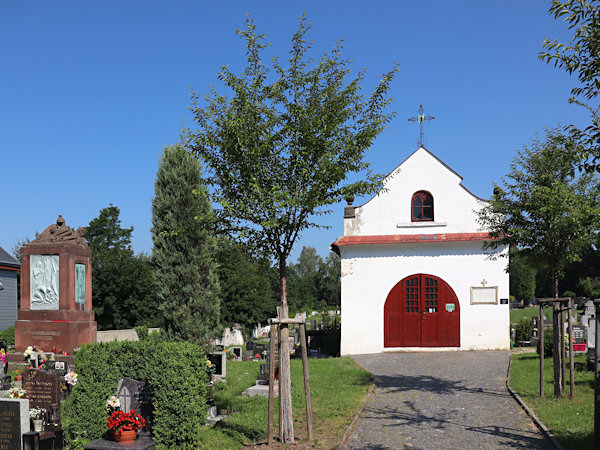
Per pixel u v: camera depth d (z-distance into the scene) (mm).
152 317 34031
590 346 14547
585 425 9000
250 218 8938
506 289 20016
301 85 8750
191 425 8234
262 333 48406
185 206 14219
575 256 11750
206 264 14258
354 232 21359
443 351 20141
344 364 17344
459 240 20234
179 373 8367
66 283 17609
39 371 9609
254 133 8617
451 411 10633
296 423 9727
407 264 20781
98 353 8906
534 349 20766
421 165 21219
